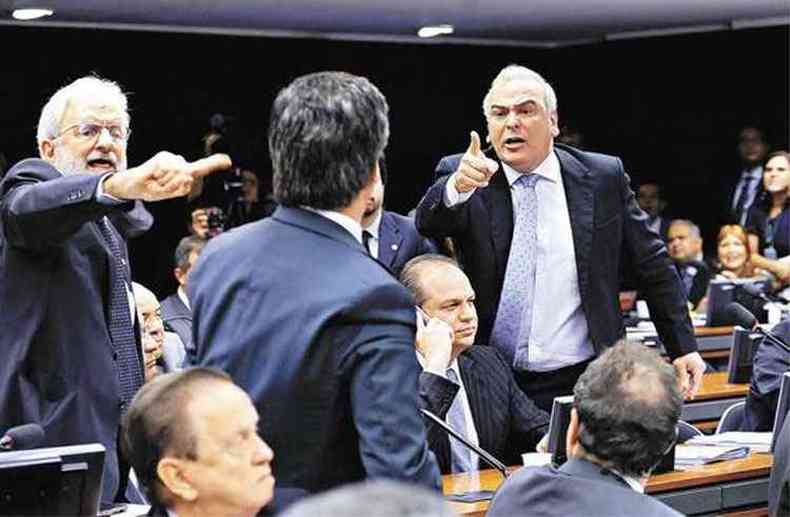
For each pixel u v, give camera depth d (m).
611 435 4.27
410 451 3.63
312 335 3.68
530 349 6.93
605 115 19.66
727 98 18.89
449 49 19.23
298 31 17.83
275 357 3.72
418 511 2.04
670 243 14.51
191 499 3.62
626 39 19.34
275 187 3.90
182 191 4.47
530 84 6.82
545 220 6.89
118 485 5.20
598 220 6.92
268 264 3.80
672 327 7.14
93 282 5.21
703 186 19.12
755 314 10.88
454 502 5.63
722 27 18.38
